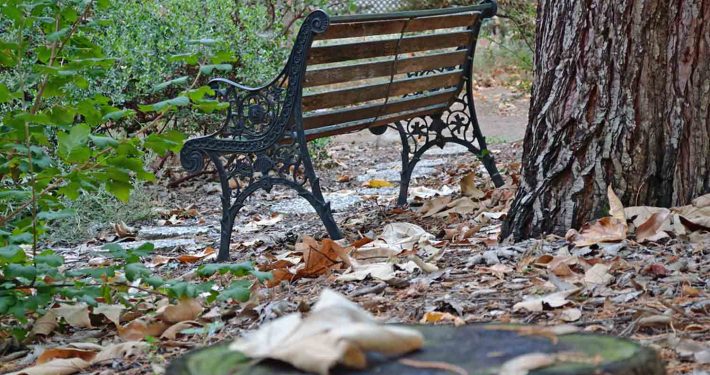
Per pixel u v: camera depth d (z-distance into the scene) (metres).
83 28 4.43
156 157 9.74
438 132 7.47
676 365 3.03
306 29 5.62
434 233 6.11
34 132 4.29
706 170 4.82
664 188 4.81
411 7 16.38
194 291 4.01
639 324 3.41
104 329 4.45
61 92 4.45
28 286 4.14
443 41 6.93
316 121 6.05
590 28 4.80
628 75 4.76
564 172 4.90
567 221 4.87
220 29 9.32
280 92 5.86
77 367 3.67
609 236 4.59
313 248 4.93
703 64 4.77
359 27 5.92
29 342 4.22
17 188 4.62
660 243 4.56
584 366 1.78
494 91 16.25
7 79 7.39
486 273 4.41
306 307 4.07
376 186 8.94
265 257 5.95
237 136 5.99
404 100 6.80
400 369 1.76
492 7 7.20
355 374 1.75
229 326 4.16
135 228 7.72
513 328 2.05
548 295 3.82
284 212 7.98
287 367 1.80
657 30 4.74
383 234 5.84
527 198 5.02
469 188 7.14
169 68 8.92
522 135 12.73
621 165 4.79
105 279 4.38
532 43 13.73
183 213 8.20
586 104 4.83
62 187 4.25
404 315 3.86
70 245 7.30
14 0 4.08
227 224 6.03
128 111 4.28
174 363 1.93
